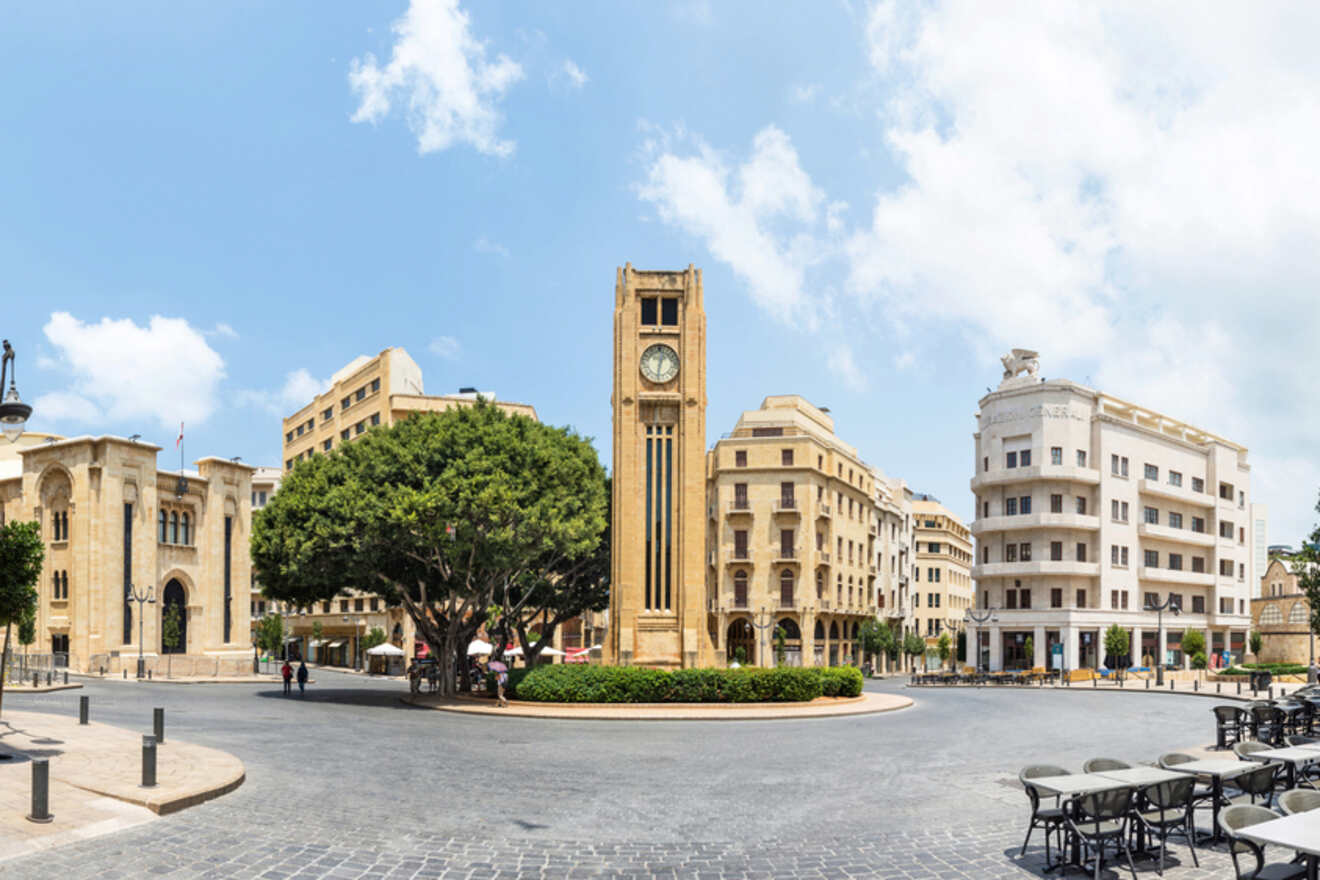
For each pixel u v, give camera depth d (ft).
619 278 151.02
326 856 38.99
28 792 47.50
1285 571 294.87
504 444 131.23
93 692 134.72
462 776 59.98
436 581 141.90
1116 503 249.96
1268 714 75.31
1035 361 258.16
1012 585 247.50
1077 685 193.06
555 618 171.42
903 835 44.37
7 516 214.90
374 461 133.80
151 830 41.91
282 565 141.28
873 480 312.29
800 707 115.55
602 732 91.04
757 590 254.68
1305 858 30.89
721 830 45.21
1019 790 56.80
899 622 337.31
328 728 88.17
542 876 37.19
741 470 259.19
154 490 203.72
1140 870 37.91
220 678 186.80
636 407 146.82
